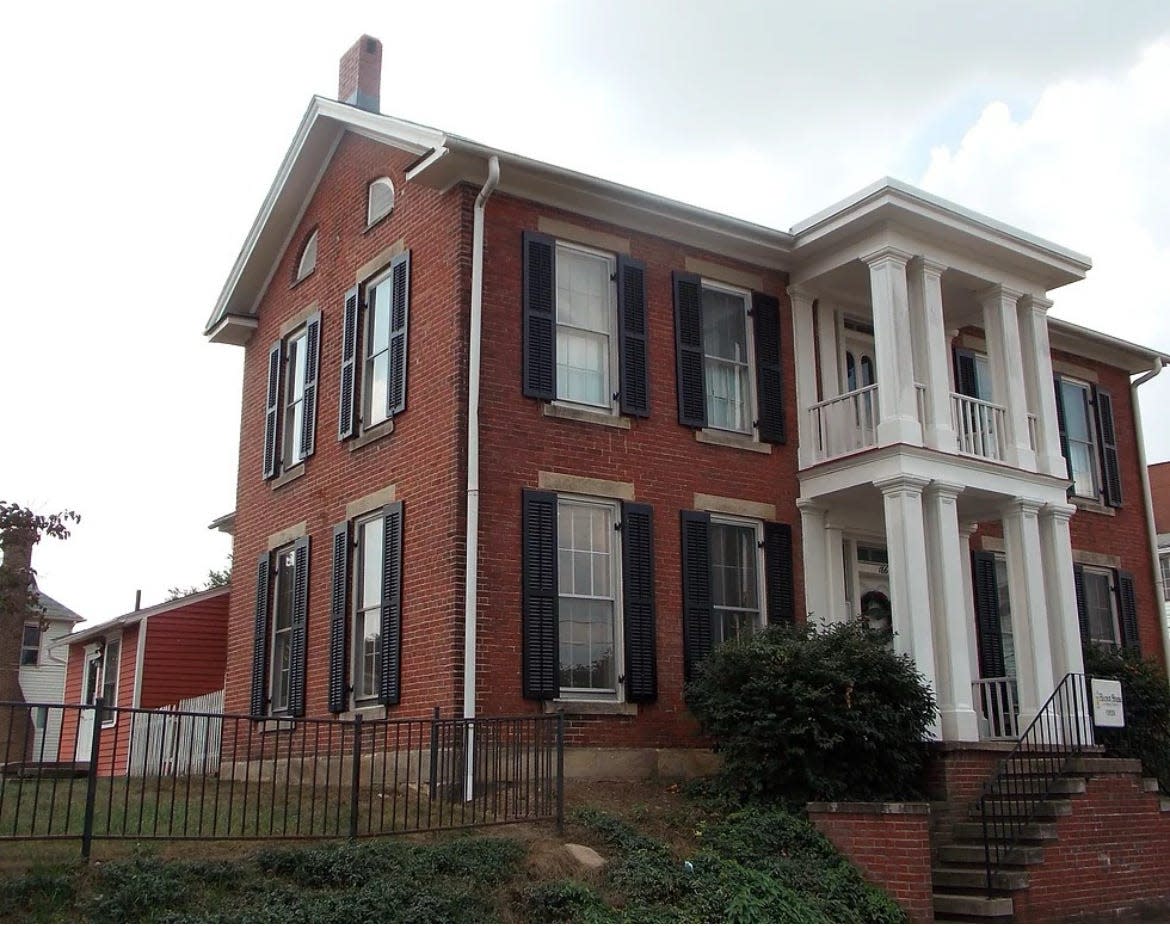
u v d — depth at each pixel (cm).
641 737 1339
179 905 789
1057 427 1709
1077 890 1207
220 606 2367
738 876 990
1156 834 1340
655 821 1126
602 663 1356
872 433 1628
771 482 1555
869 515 1642
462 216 1347
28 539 1185
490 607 1259
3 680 2478
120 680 2347
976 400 1565
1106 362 2116
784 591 1523
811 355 1630
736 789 1223
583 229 1450
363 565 1449
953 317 1803
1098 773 1323
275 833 955
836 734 1196
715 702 1262
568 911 875
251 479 1783
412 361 1395
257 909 794
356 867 872
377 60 1745
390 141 1473
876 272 1510
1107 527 2009
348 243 1603
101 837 844
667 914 902
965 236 1556
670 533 1437
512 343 1348
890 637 1361
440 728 1214
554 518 1325
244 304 1873
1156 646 2023
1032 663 1509
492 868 911
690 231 1534
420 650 1279
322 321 1639
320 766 1428
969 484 1493
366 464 1456
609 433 1410
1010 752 1317
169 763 1920
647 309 1487
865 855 1084
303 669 1511
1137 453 2130
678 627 1413
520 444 1327
